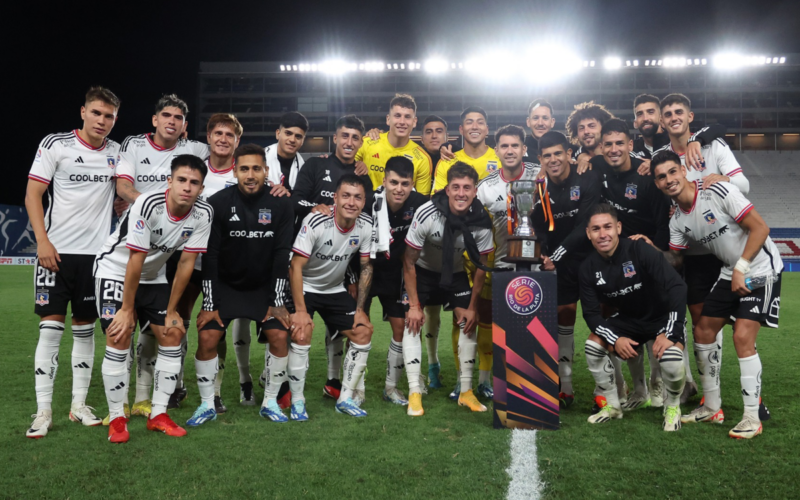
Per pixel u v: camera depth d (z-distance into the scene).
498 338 3.30
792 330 7.00
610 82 32.66
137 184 3.93
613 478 2.53
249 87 33.91
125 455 2.84
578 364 5.36
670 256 3.78
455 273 4.01
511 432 3.21
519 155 3.95
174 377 3.29
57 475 2.57
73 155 3.47
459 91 33.28
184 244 3.27
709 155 4.04
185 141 4.17
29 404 3.79
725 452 2.86
